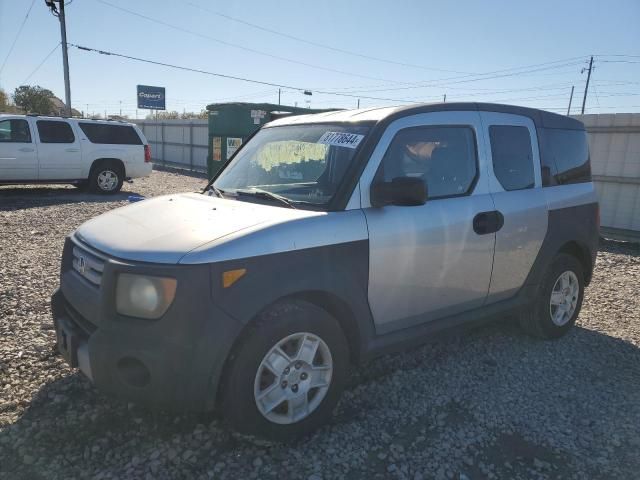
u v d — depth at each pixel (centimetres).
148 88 5181
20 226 894
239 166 407
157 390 260
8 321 449
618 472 283
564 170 460
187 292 254
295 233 289
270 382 289
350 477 272
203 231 283
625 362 423
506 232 394
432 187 362
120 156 1407
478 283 386
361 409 339
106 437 295
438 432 315
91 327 285
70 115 2550
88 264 294
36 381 352
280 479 268
